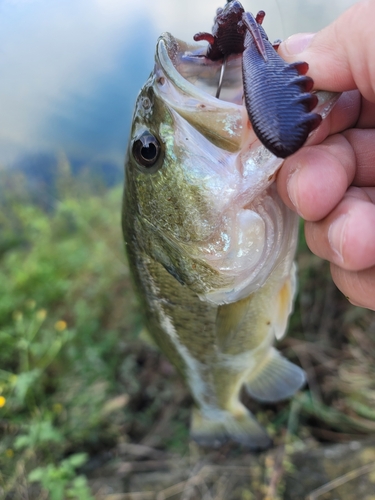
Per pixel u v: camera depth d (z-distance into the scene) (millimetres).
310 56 94
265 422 240
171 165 107
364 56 89
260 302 138
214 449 237
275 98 75
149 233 125
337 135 108
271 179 101
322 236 95
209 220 109
